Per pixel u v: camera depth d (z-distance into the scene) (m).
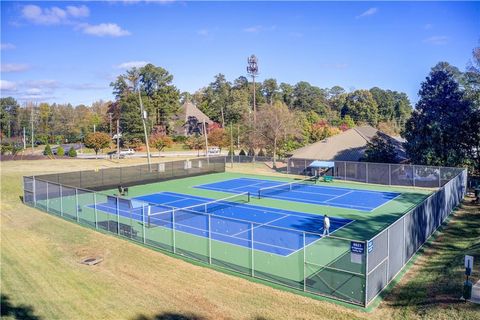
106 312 15.29
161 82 112.44
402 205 35.12
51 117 142.00
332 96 181.00
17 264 20.69
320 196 39.84
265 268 19.52
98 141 77.75
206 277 18.69
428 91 50.12
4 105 149.62
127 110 97.50
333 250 21.94
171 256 21.70
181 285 17.78
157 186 47.06
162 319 14.70
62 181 41.81
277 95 147.88
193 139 100.81
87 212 30.62
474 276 16.22
